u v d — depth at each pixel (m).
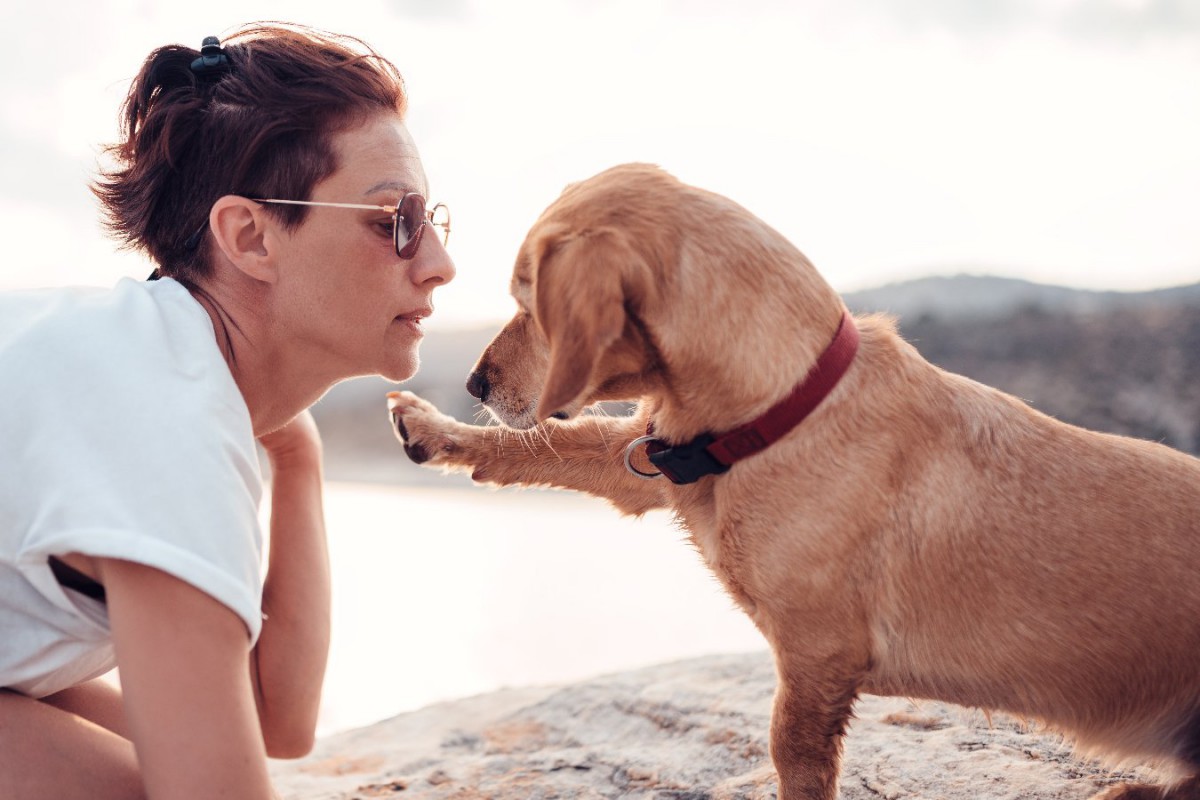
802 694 1.97
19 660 1.54
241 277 1.74
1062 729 2.03
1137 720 1.97
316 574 2.19
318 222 1.70
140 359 1.47
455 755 2.86
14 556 1.42
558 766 2.54
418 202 1.77
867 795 2.13
